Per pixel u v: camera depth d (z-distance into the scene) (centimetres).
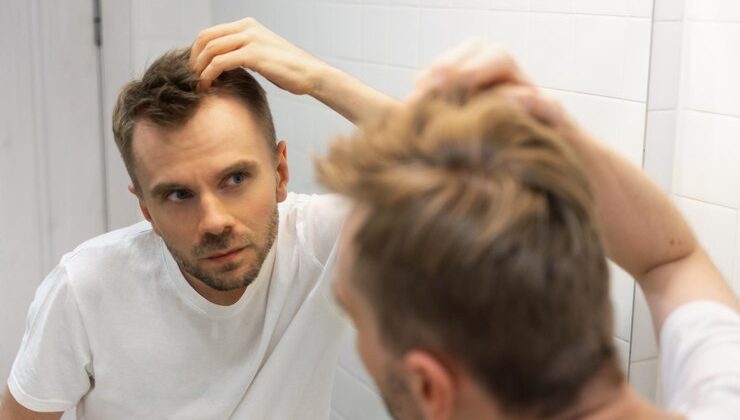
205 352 125
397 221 58
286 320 128
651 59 140
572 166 60
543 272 57
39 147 232
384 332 61
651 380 152
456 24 167
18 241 236
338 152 64
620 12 143
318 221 128
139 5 233
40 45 227
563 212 59
